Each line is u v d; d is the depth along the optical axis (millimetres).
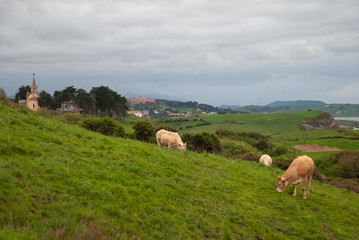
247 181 13914
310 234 9367
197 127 141375
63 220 5980
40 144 10375
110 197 7805
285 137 88000
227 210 9719
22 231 5301
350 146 62094
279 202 11805
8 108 14164
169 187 10086
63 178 7977
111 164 10609
